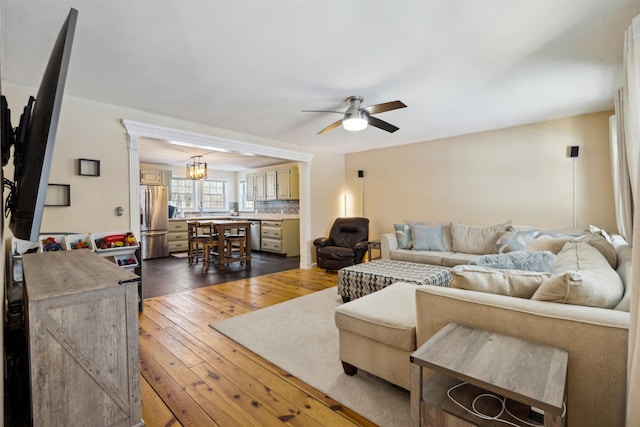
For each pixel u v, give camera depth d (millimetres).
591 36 2010
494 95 3062
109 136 3207
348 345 1970
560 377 1021
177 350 2363
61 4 1634
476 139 4652
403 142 5305
